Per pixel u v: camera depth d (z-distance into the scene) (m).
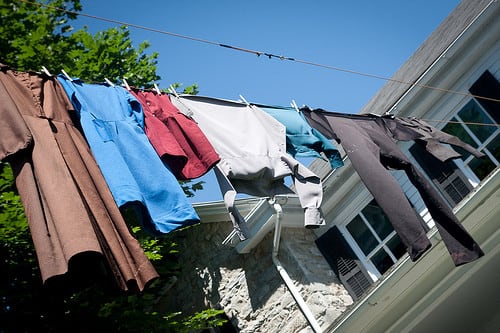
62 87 3.79
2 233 5.87
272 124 4.64
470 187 7.36
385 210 4.32
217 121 4.46
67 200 2.92
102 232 3.03
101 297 6.63
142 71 8.79
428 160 7.74
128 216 7.42
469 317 6.91
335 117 5.09
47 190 2.95
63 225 2.80
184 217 3.36
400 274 5.82
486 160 7.38
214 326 8.19
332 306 7.23
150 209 3.37
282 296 7.61
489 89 7.39
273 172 4.26
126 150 3.59
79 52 8.09
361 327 6.01
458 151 7.64
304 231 8.29
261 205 7.68
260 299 7.83
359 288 7.61
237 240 8.15
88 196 3.13
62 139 3.39
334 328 6.04
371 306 5.89
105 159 3.39
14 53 7.15
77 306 6.55
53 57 7.62
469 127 7.62
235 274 8.30
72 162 3.27
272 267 7.87
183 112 4.29
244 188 4.17
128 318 6.80
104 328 6.66
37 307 6.36
